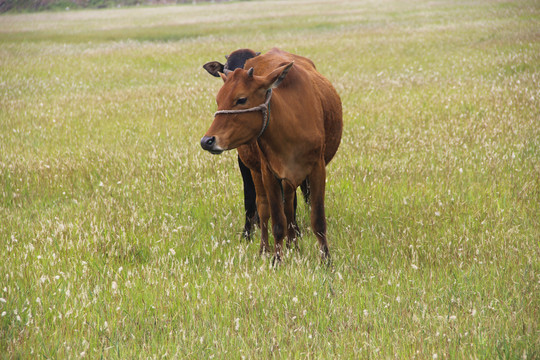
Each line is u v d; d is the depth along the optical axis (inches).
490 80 789.2
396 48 1237.7
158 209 417.7
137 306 284.4
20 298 286.8
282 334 251.1
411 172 459.5
